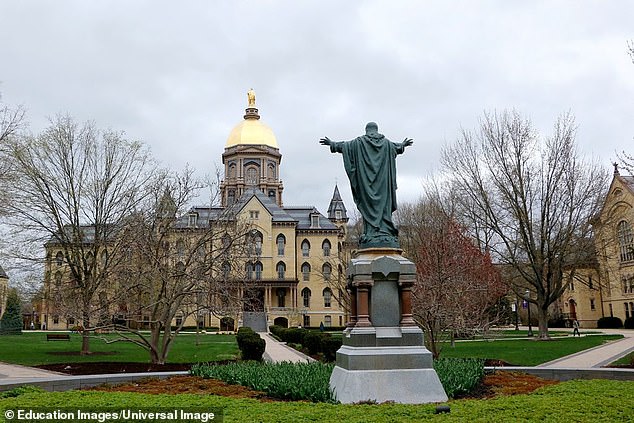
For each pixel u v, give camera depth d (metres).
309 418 9.04
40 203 33.28
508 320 63.00
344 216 101.56
